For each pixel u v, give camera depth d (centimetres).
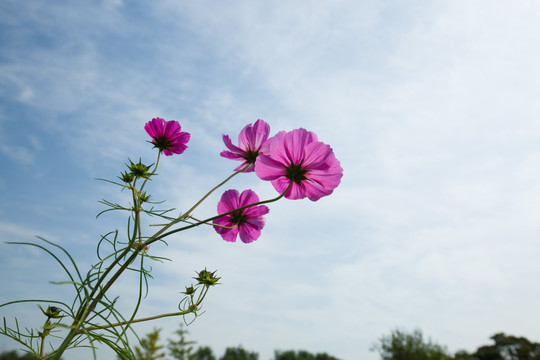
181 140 40
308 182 36
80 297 28
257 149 40
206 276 37
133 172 34
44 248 27
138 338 30
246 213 42
